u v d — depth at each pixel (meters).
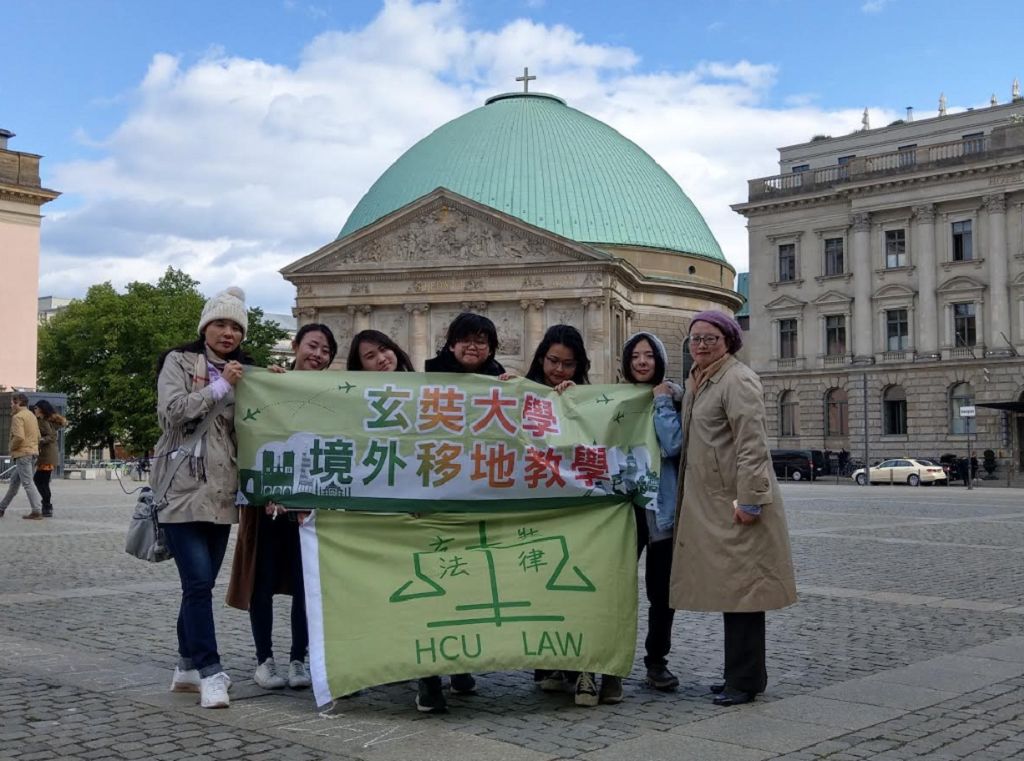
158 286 106.69
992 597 15.71
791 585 9.52
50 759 7.45
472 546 9.69
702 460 9.69
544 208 94.06
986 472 70.50
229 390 9.49
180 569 9.32
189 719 8.60
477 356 10.24
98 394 95.88
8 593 15.45
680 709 9.17
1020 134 73.50
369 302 85.62
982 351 74.62
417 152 102.06
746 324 117.12
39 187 75.38
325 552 9.48
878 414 79.00
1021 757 7.62
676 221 99.06
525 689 10.05
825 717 8.77
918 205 77.81
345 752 7.68
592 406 10.09
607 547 9.76
